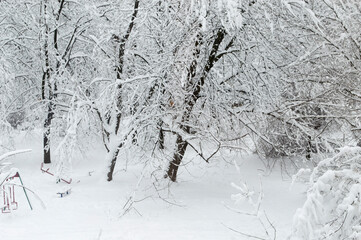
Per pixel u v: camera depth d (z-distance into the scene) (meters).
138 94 13.19
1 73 15.84
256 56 13.32
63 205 11.77
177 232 9.62
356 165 5.57
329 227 4.84
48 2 16.94
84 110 13.41
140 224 10.18
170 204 12.01
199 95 13.83
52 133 17.20
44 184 14.17
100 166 16.91
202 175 15.91
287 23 12.20
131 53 13.88
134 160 15.53
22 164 17.44
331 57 9.98
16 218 10.59
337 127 13.72
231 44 13.55
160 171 15.23
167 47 13.10
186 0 11.50
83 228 9.79
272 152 17.44
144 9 13.34
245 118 14.22
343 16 8.71
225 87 14.08
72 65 18.52
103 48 14.32
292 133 15.06
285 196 13.31
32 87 18.42
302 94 13.40
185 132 12.55
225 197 13.08
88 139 18.05
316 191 4.92
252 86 13.52
